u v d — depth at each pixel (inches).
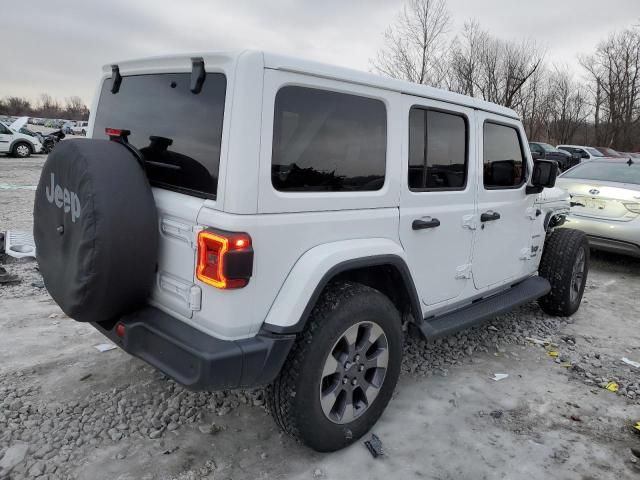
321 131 99.1
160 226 98.4
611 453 114.0
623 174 276.4
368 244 106.8
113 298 93.3
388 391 114.9
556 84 1515.7
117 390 127.5
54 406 120.0
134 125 110.5
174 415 118.3
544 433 120.6
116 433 110.7
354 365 106.2
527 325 191.2
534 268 187.5
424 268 128.0
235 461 104.7
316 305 100.1
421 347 165.0
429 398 133.6
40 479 96.0
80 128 1895.9
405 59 729.6
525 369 154.2
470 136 138.0
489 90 844.0
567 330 189.2
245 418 119.6
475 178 141.6
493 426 122.3
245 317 90.4
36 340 153.9
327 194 100.7
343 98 102.4
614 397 139.3
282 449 109.2
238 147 86.0
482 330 183.2
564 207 201.5
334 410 106.8
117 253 89.8
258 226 88.8
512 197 160.6
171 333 92.1
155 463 102.6
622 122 1620.3
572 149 917.8
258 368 91.3
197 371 86.4
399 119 115.3
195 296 91.3
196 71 92.9
